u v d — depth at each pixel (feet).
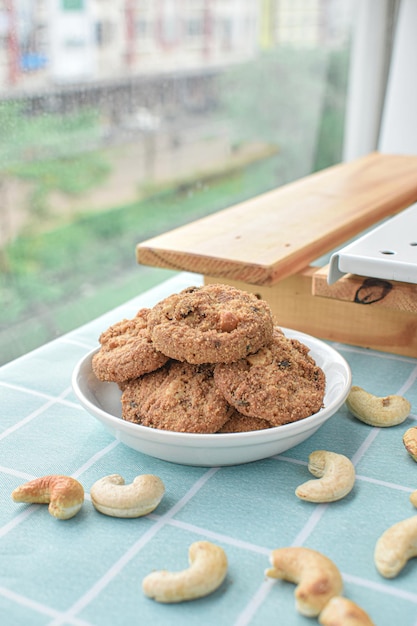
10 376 1.46
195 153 3.15
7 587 0.93
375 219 1.90
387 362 1.51
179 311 1.17
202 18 2.95
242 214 1.86
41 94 2.43
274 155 3.47
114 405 1.28
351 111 3.28
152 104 2.89
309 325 1.63
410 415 1.30
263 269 1.48
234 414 1.15
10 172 2.39
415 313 1.48
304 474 1.14
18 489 1.07
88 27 2.53
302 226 1.73
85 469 1.16
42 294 2.61
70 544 1.00
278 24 3.20
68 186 2.64
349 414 1.30
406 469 1.15
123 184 2.88
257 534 1.02
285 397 1.12
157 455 1.13
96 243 2.83
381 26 3.09
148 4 2.73
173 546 1.00
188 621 0.89
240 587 0.93
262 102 3.31
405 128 2.96
